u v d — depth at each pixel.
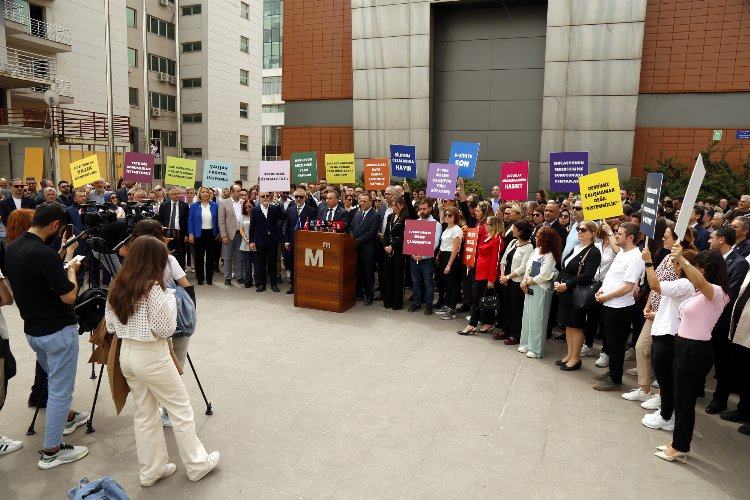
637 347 4.98
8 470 3.66
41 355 3.75
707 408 4.91
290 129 21.28
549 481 3.62
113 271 4.99
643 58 16.61
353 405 4.76
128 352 3.30
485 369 5.76
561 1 16.44
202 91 37.19
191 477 3.53
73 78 26.12
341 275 7.79
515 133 18.39
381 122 19.12
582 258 5.60
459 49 18.62
